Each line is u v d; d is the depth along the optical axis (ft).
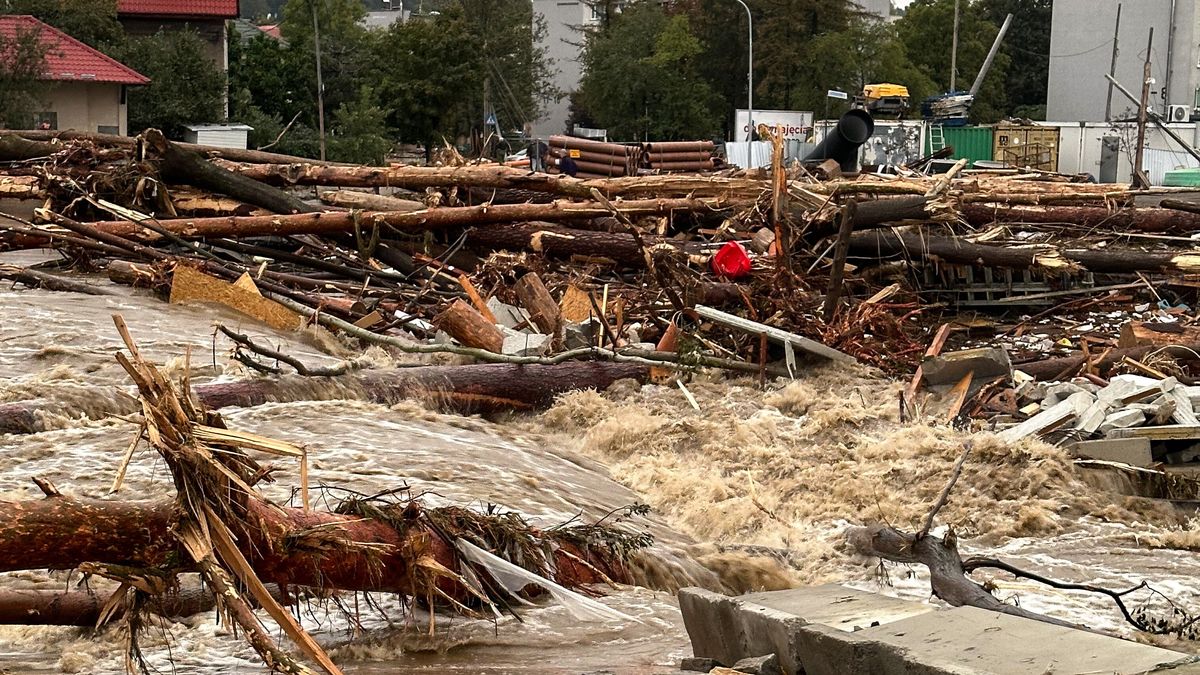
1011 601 28.40
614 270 61.77
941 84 269.03
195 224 60.08
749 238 62.13
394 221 60.29
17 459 31.68
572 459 39.27
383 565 22.44
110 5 173.88
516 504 31.27
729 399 44.09
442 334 48.42
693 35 235.61
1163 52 229.25
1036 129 168.96
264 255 61.05
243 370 41.86
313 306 53.72
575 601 24.61
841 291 51.16
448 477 32.63
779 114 183.01
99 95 154.92
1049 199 74.64
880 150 153.79
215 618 24.00
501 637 23.61
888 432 40.57
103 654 22.40
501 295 53.62
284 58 204.03
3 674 21.22
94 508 19.21
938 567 25.23
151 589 19.44
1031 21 304.71
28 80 145.59
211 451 19.88
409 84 197.77
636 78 227.20
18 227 59.88
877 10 343.46
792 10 231.91
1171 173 148.97
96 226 60.49
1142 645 15.97
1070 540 34.12
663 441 40.68
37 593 22.29
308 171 68.03
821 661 17.35
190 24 193.57
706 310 47.34
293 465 31.91
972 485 36.63
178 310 51.11
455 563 23.68
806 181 75.10
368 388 41.81
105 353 42.50
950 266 60.39
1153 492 36.70
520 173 66.28
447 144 76.64
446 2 226.38
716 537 34.14
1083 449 37.81
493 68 218.79
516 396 43.83
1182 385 40.16
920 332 56.80
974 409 42.27
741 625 19.48
